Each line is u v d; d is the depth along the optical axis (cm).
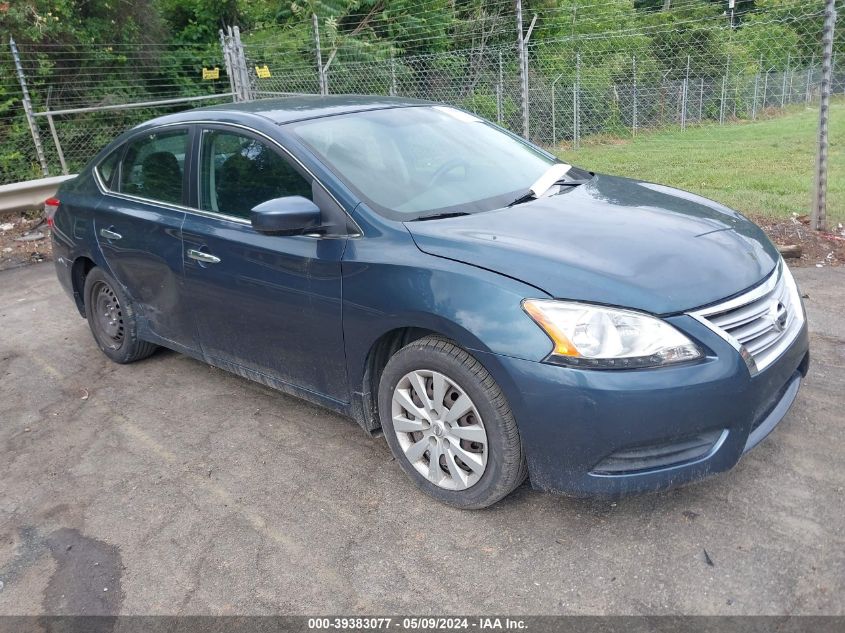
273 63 1367
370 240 301
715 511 285
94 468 356
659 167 1209
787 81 2450
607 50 1895
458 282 271
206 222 370
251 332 359
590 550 270
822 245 606
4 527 313
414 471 307
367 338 302
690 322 251
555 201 333
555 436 255
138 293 429
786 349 278
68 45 1219
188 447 368
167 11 1586
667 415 246
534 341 253
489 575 262
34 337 545
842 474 301
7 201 902
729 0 1131
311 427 378
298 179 331
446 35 1605
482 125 414
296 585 266
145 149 425
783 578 249
